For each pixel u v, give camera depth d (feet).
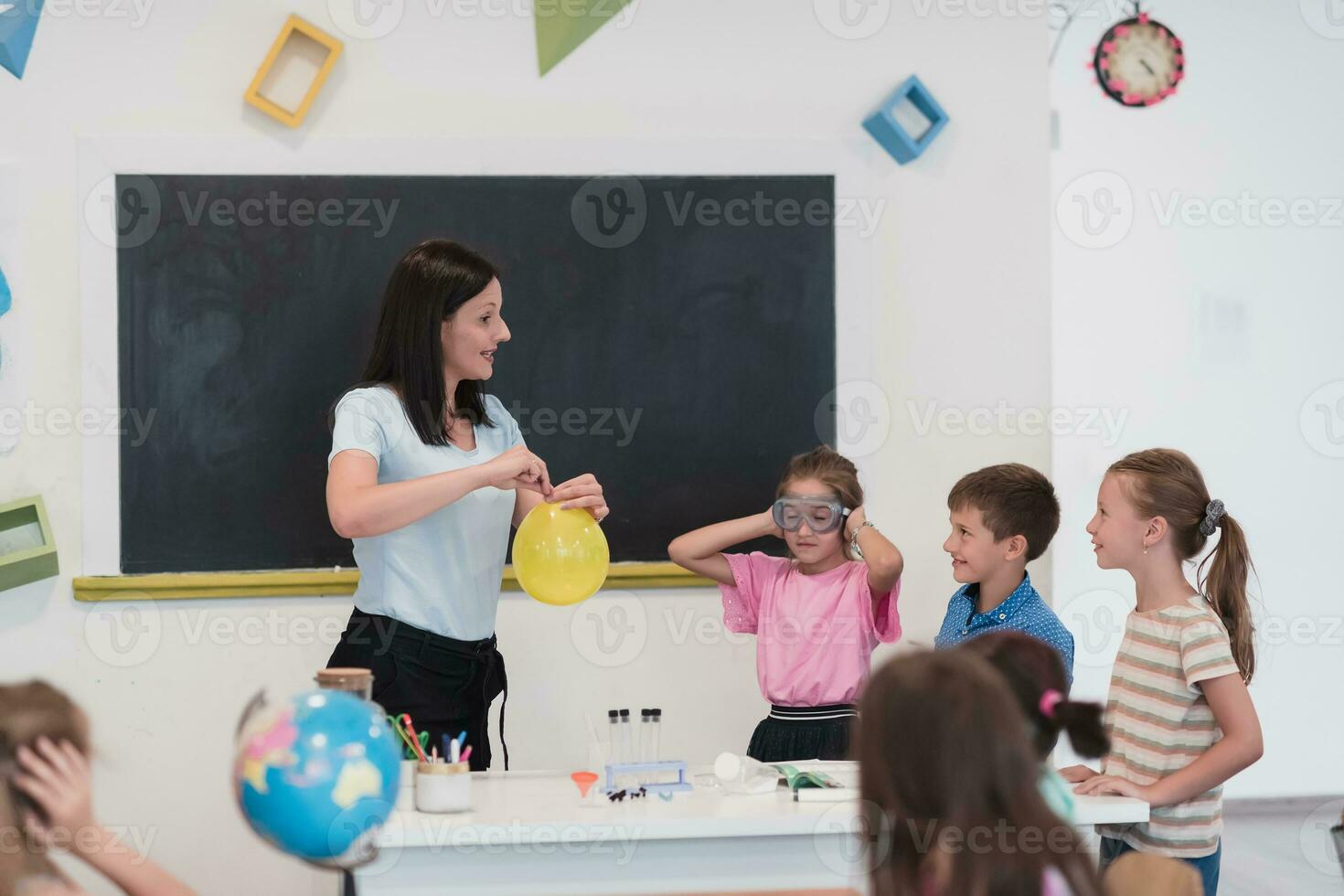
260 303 8.31
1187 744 6.27
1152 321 12.73
